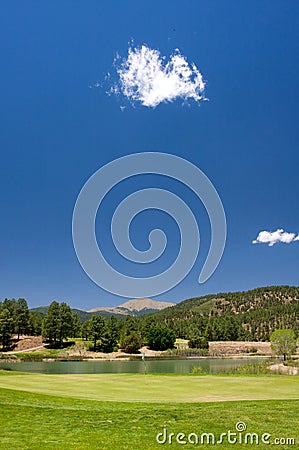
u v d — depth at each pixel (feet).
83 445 37.37
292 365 199.72
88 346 357.00
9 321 360.48
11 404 53.98
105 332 347.77
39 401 57.67
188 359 302.45
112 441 38.93
